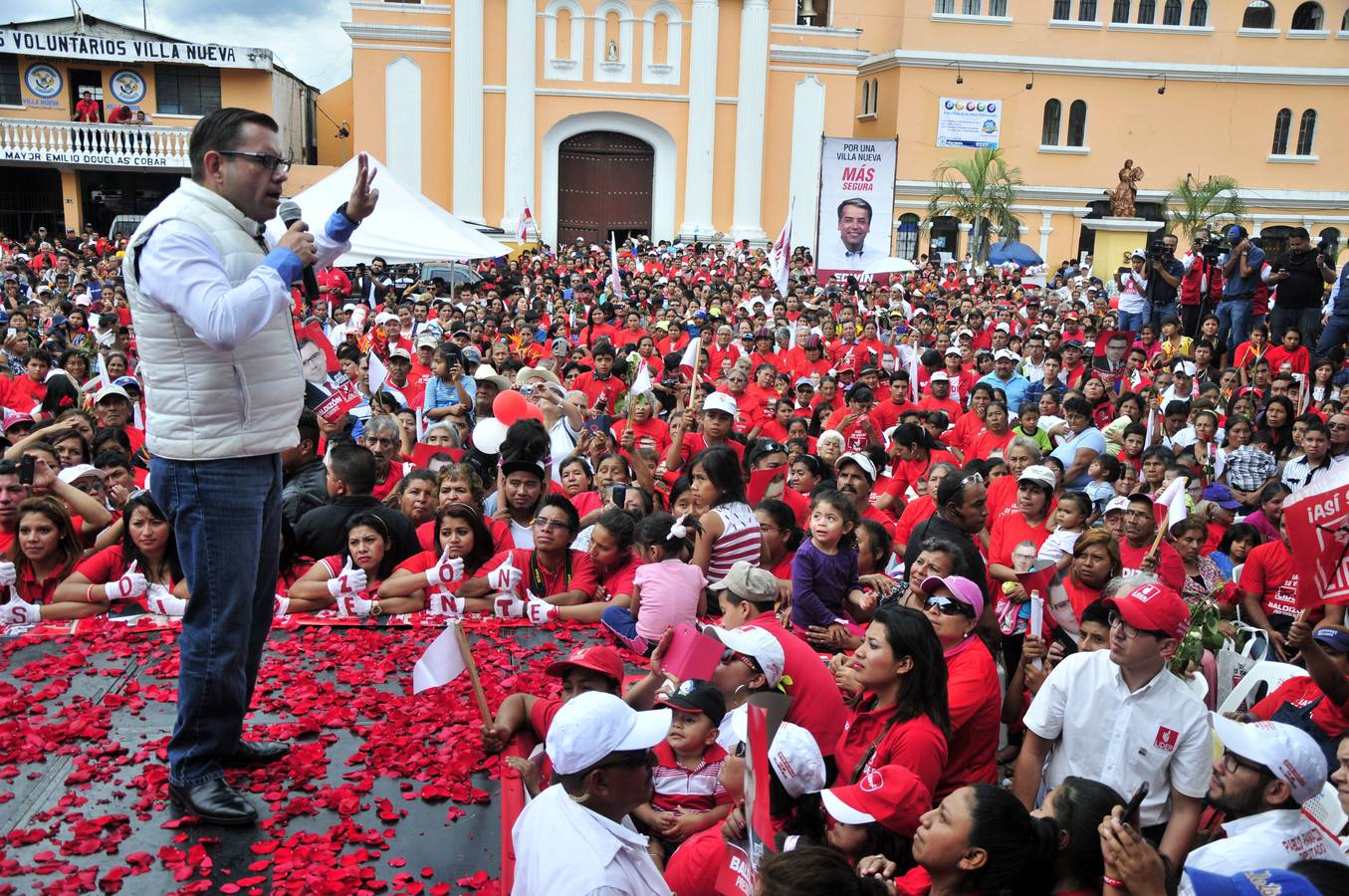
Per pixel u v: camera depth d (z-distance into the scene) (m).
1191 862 3.83
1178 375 13.48
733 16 36.06
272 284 3.51
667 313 20.81
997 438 11.25
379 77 35.47
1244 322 17.28
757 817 3.43
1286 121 42.38
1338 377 14.43
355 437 9.77
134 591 5.90
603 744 3.20
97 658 5.25
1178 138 42.25
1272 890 3.02
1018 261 37.47
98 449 8.75
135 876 3.59
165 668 5.12
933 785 4.32
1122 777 4.38
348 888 3.61
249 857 3.75
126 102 36.00
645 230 37.91
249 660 4.27
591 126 36.62
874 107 42.97
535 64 35.62
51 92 35.50
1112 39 41.47
